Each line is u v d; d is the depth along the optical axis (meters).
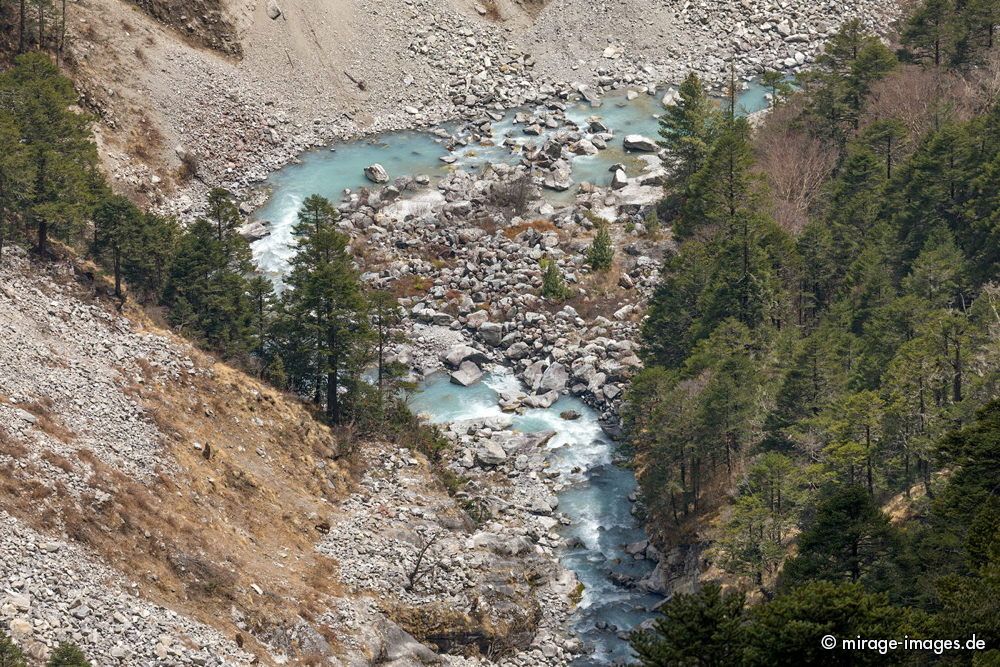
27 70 117.12
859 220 112.81
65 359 88.75
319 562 84.00
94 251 102.25
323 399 103.75
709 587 56.94
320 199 100.44
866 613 54.41
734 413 91.56
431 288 126.06
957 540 67.56
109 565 72.94
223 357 100.88
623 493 101.81
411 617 82.12
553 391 113.56
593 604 89.62
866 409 81.31
